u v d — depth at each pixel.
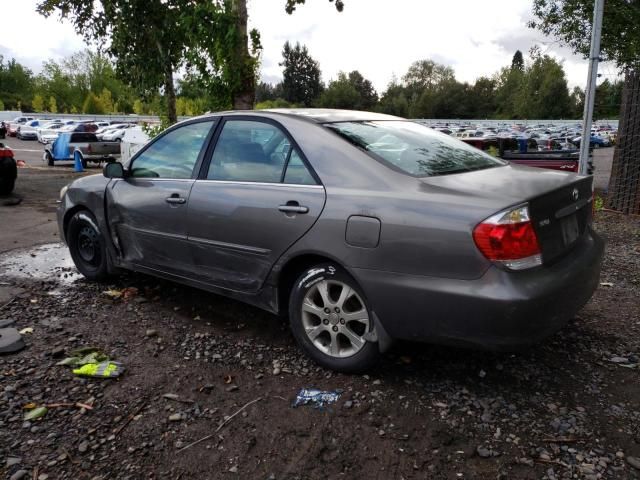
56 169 20.58
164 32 11.64
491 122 76.25
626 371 3.23
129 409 2.84
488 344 2.62
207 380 3.15
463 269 2.60
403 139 3.47
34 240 6.87
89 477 2.32
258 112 3.66
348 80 111.00
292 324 3.34
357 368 3.10
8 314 4.16
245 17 9.28
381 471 2.37
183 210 3.82
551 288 2.61
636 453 2.47
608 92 11.53
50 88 82.75
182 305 4.36
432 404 2.87
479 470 2.37
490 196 2.64
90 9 12.48
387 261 2.80
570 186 3.00
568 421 2.71
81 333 3.81
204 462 2.42
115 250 4.60
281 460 2.44
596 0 6.47
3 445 2.53
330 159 3.15
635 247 6.28
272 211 3.26
